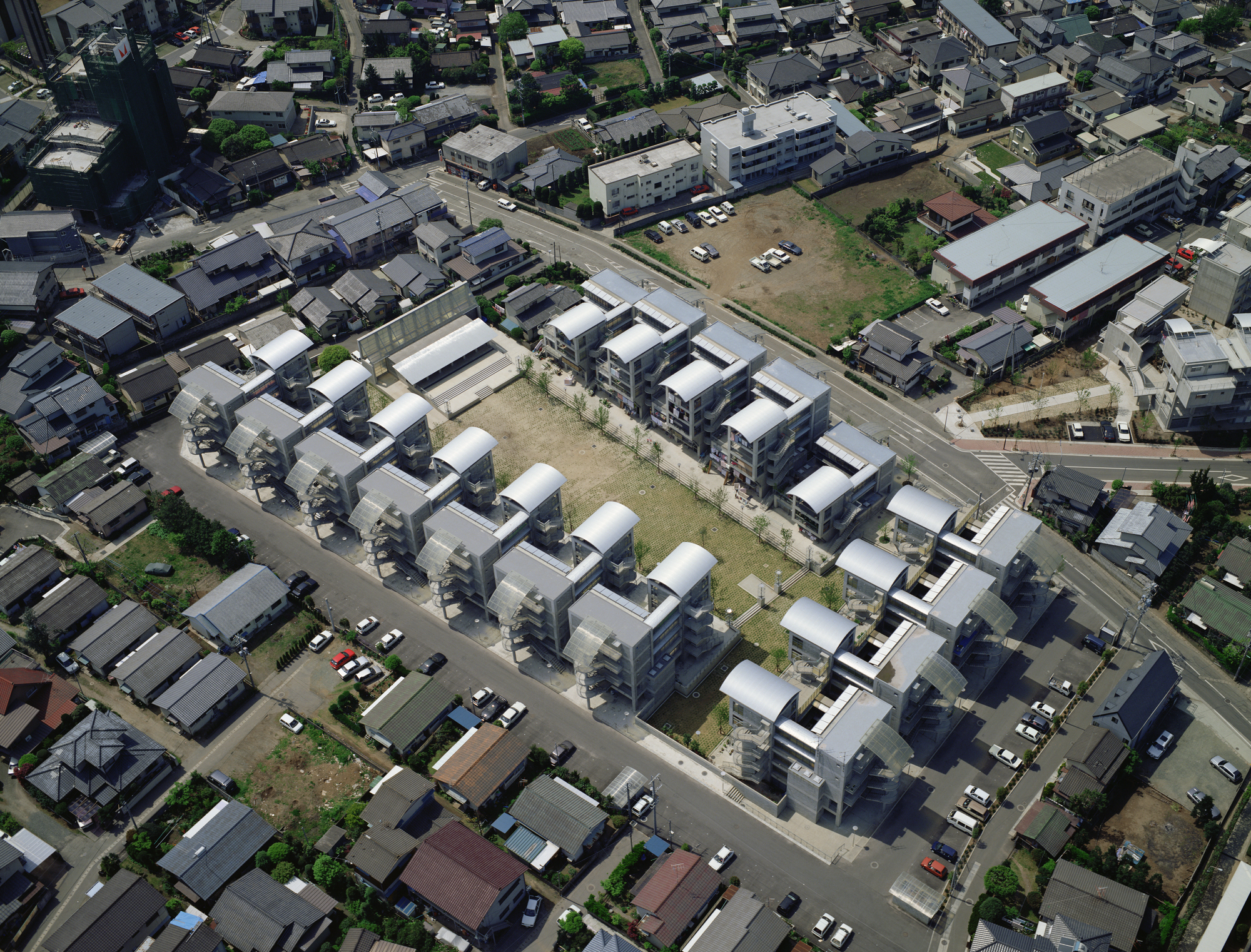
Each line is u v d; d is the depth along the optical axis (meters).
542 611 162.88
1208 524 185.62
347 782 154.50
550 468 183.25
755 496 195.88
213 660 166.25
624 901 139.75
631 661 155.88
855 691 150.75
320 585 183.25
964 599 162.38
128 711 164.25
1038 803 150.12
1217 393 196.88
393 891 140.62
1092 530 186.00
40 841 146.50
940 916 138.50
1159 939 132.62
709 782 154.38
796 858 145.38
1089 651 169.88
